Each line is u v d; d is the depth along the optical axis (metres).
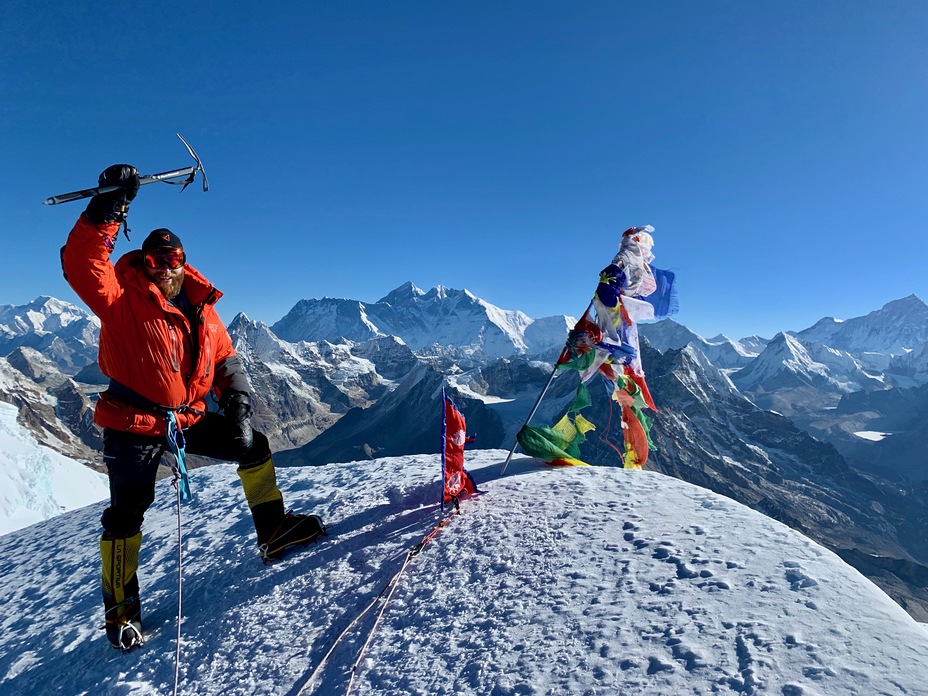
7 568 7.38
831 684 2.34
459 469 5.35
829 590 3.03
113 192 3.63
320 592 4.34
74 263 3.66
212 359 4.52
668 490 4.99
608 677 2.73
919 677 2.28
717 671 2.58
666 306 6.62
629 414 6.73
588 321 6.68
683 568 3.55
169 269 4.06
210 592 4.82
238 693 3.50
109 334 4.00
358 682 3.28
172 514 7.53
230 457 4.83
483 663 3.10
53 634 4.93
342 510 5.95
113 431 4.15
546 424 6.79
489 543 4.43
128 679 3.86
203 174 4.11
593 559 3.90
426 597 3.92
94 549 6.92
